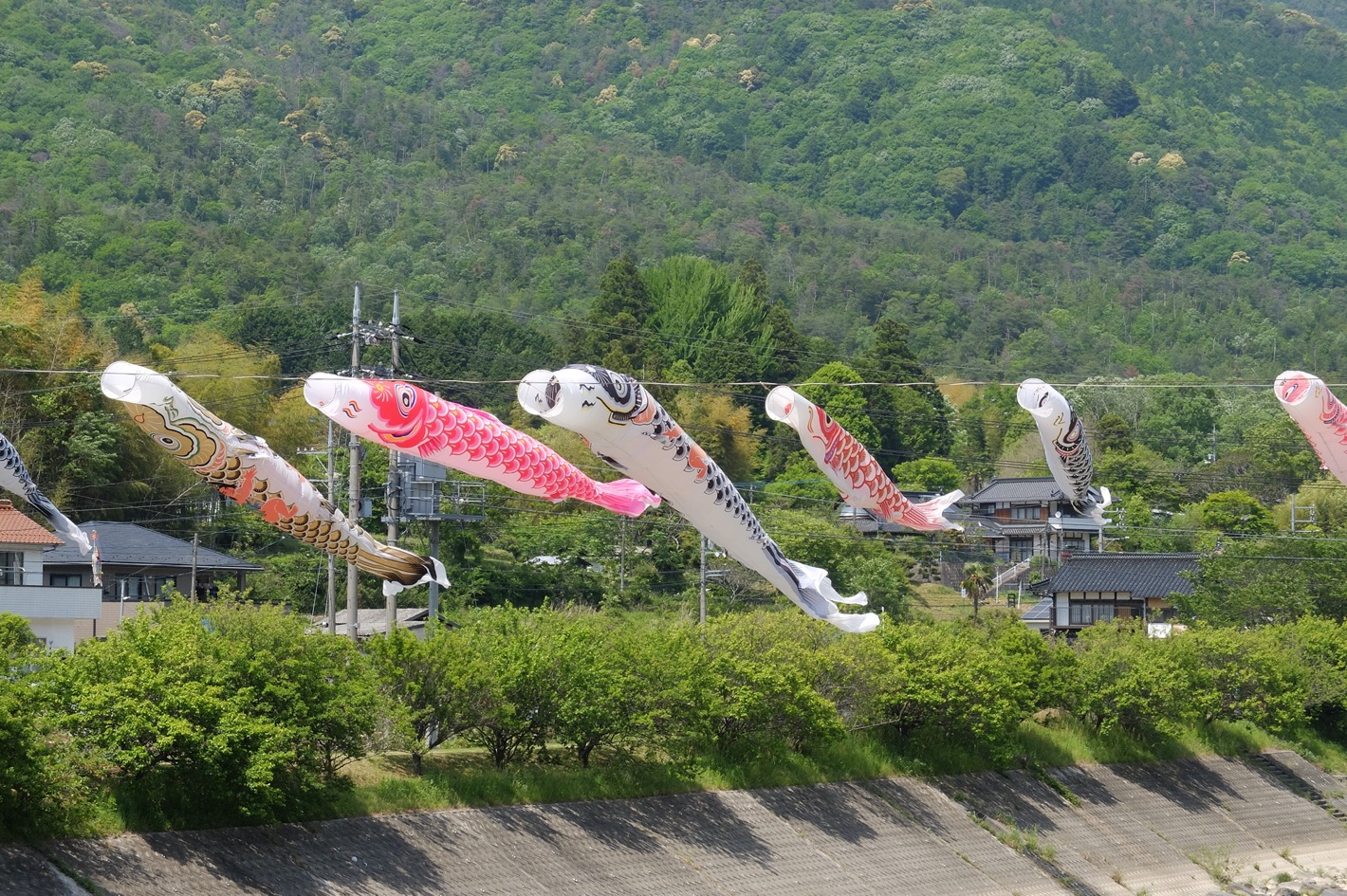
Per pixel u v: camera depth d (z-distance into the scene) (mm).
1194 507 78688
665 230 159625
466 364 90875
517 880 33500
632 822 37188
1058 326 146500
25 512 54750
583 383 18125
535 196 162000
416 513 42375
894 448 87250
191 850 29953
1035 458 89938
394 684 35844
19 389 57844
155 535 54625
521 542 64062
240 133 165625
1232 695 54312
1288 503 80312
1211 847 47469
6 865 27375
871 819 41469
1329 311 159625
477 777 36281
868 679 43625
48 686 29547
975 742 47375
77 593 44531
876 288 149375
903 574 67312
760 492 71312
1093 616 68375
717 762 40906
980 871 40906
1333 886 45594
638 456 19016
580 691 37469
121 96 165750
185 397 18859
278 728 30344
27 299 65938
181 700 29391
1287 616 63062
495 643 38000
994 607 69375
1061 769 48906
